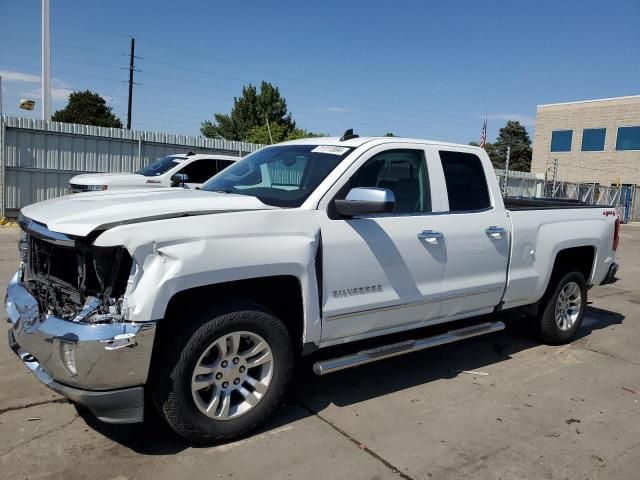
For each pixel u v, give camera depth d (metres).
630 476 3.27
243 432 3.48
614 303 8.11
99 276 3.01
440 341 4.44
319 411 3.98
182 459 3.24
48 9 17.45
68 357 2.96
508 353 5.49
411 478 3.15
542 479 3.20
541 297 5.45
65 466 3.12
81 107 62.84
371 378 4.68
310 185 3.84
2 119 14.72
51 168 15.71
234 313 3.29
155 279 2.98
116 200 3.57
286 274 3.45
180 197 3.65
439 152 4.55
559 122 41.78
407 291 4.12
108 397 2.97
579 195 29.66
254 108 58.81
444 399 4.28
